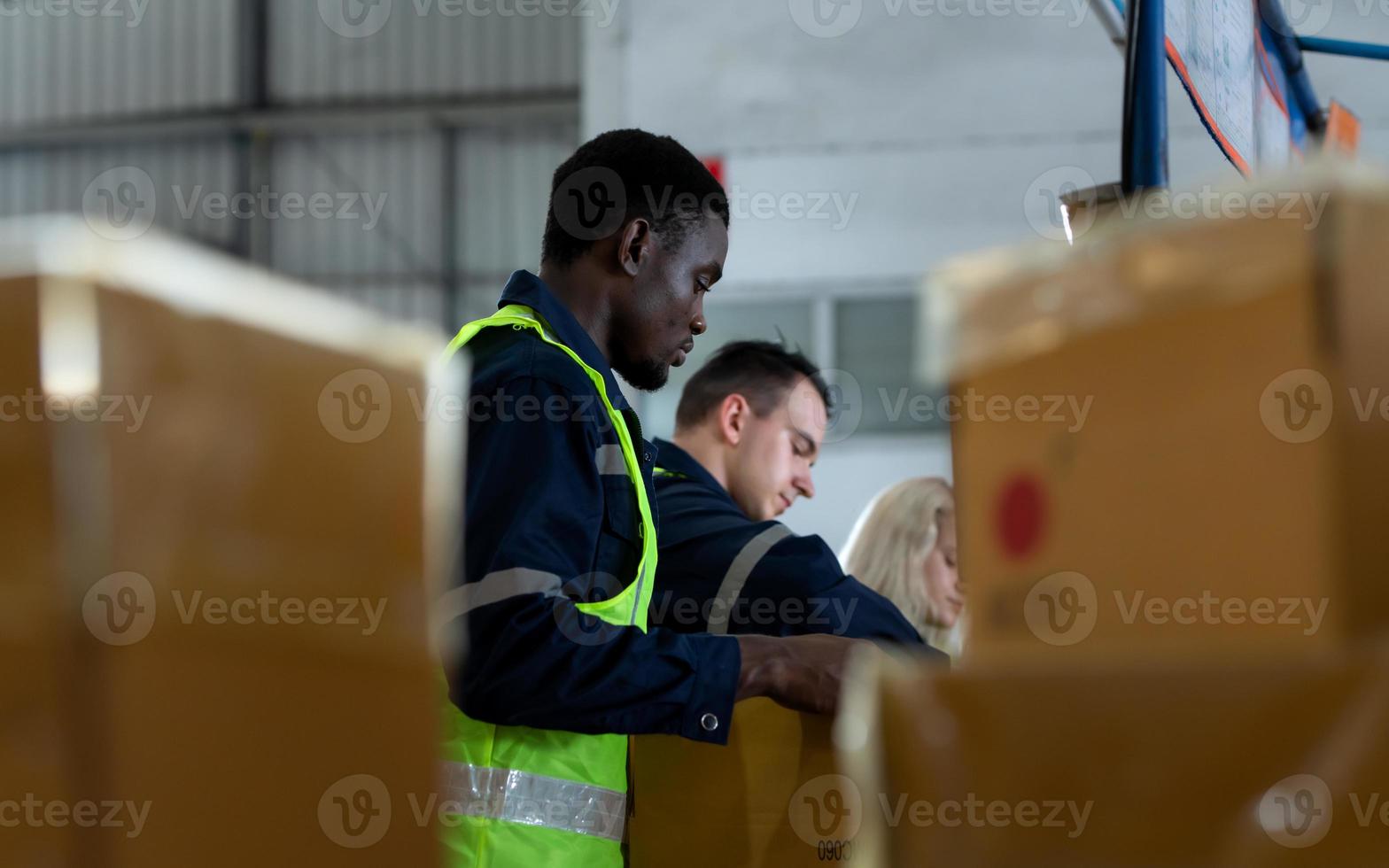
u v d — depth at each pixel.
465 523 2.55
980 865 1.16
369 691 1.29
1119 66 9.44
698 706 2.61
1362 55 4.17
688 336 3.18
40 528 1.04
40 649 1.04
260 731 1.18
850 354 9.48
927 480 4.71
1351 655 1.09
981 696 1.18
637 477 2.85
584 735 2.74
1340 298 1.14
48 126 18.78
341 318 1.29
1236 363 1.19
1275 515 1.16
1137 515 1.24
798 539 3.45
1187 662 1.13
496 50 18.06
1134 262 1.27
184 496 1.12
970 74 9.52
